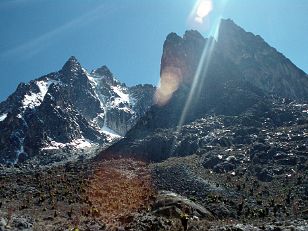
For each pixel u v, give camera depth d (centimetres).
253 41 15988
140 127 12306
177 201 5222
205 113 11925
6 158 18650
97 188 6725
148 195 6075
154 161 9619
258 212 5428
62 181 7344
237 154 8338
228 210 5528
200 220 4856
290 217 5122
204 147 9369
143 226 4097
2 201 5659
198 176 7269
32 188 6638
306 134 8738
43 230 3822
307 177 6588
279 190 6322
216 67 14312
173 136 10488
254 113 10831
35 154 18875
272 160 7725
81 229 3997
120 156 10256
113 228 4056
